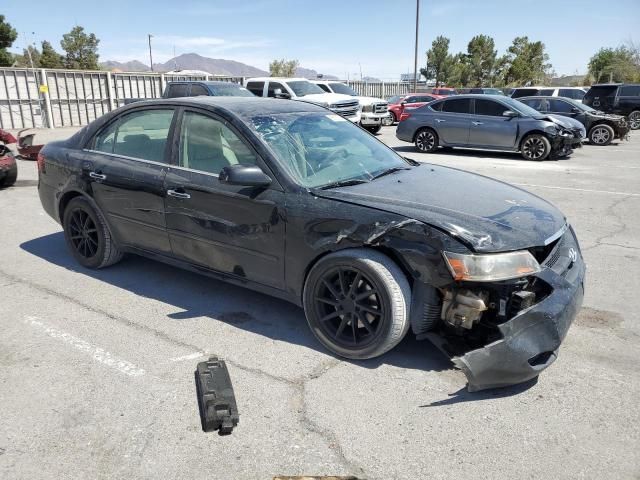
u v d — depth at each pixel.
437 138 13.97
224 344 3.57
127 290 4.50
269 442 2.59
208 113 3.93
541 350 2.82
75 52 44.62
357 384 3.09
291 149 3.72
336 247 3.24
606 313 4.04
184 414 2.81
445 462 2.46
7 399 2.94
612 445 2.56
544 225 3.21
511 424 2.72
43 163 5.14
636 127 20.62
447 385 3.08
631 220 6.81
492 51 54.22
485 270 2.82
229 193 3.66
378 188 3.49
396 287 3.06
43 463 2.45
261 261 3.63
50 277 4.80
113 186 4.41
